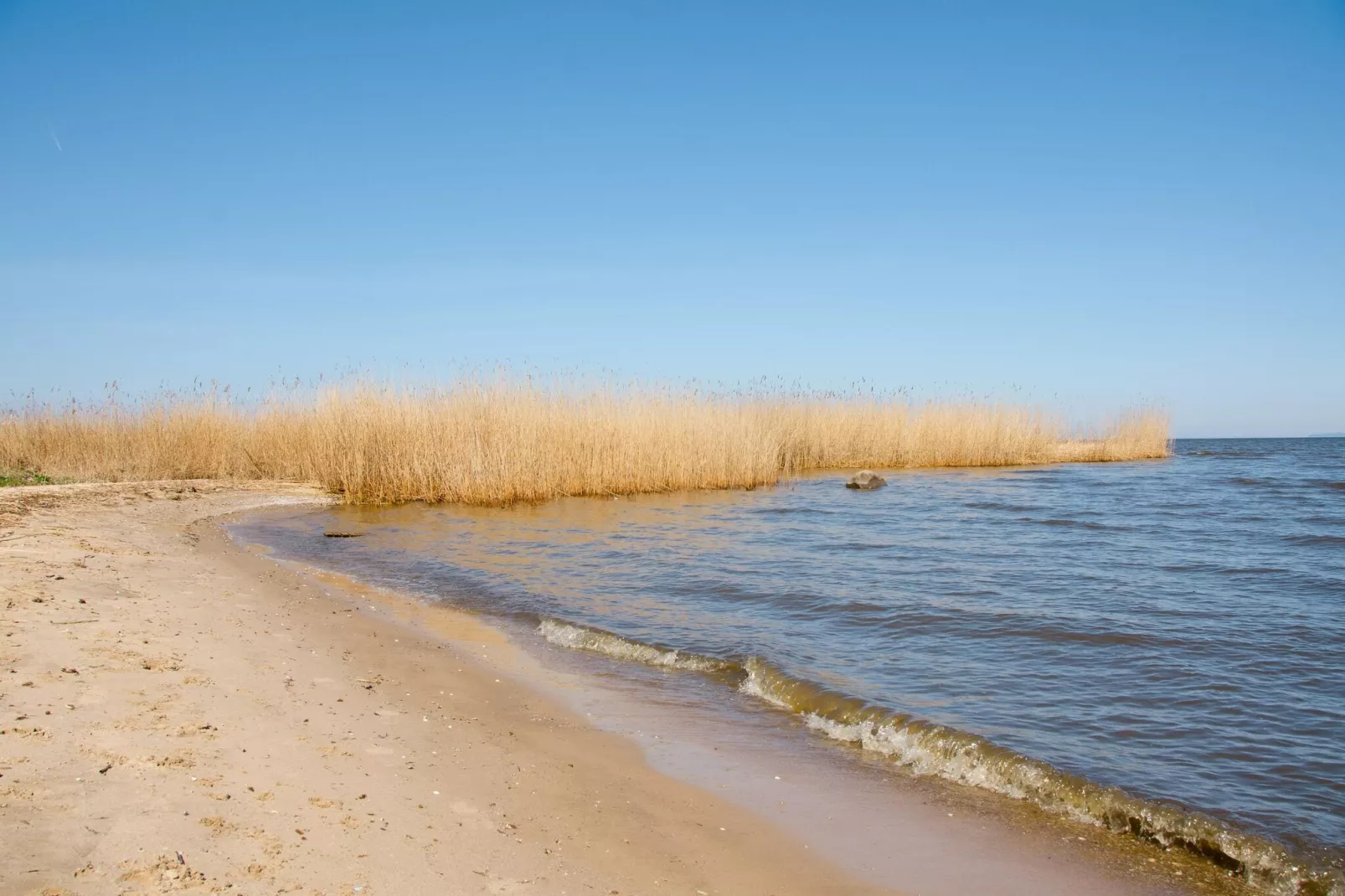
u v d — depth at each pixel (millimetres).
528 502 18609
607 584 10562
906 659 7570
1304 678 7051
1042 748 5551
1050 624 8680
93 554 9766
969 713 6199
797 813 4730
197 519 14805
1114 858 4355
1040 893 3990
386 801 4344
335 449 18859
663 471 20672
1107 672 7199
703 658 7516
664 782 5051
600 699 6551
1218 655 7672
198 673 5887
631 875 3914
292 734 5066
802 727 6137
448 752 5168
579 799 4703
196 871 3408
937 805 4914
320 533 14555
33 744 4340
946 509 18188
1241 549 13359
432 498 18188
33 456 19625
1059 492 21750
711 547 13250
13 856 3314
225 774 4355
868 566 11750
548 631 8484
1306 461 35625
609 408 20703
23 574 8086
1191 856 4406
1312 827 4555
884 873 4113
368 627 8250
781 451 26859
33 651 5797
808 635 8352
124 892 3186
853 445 28875
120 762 4293
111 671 5641
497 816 4375
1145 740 5723
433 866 3758
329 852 3736
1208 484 24000
